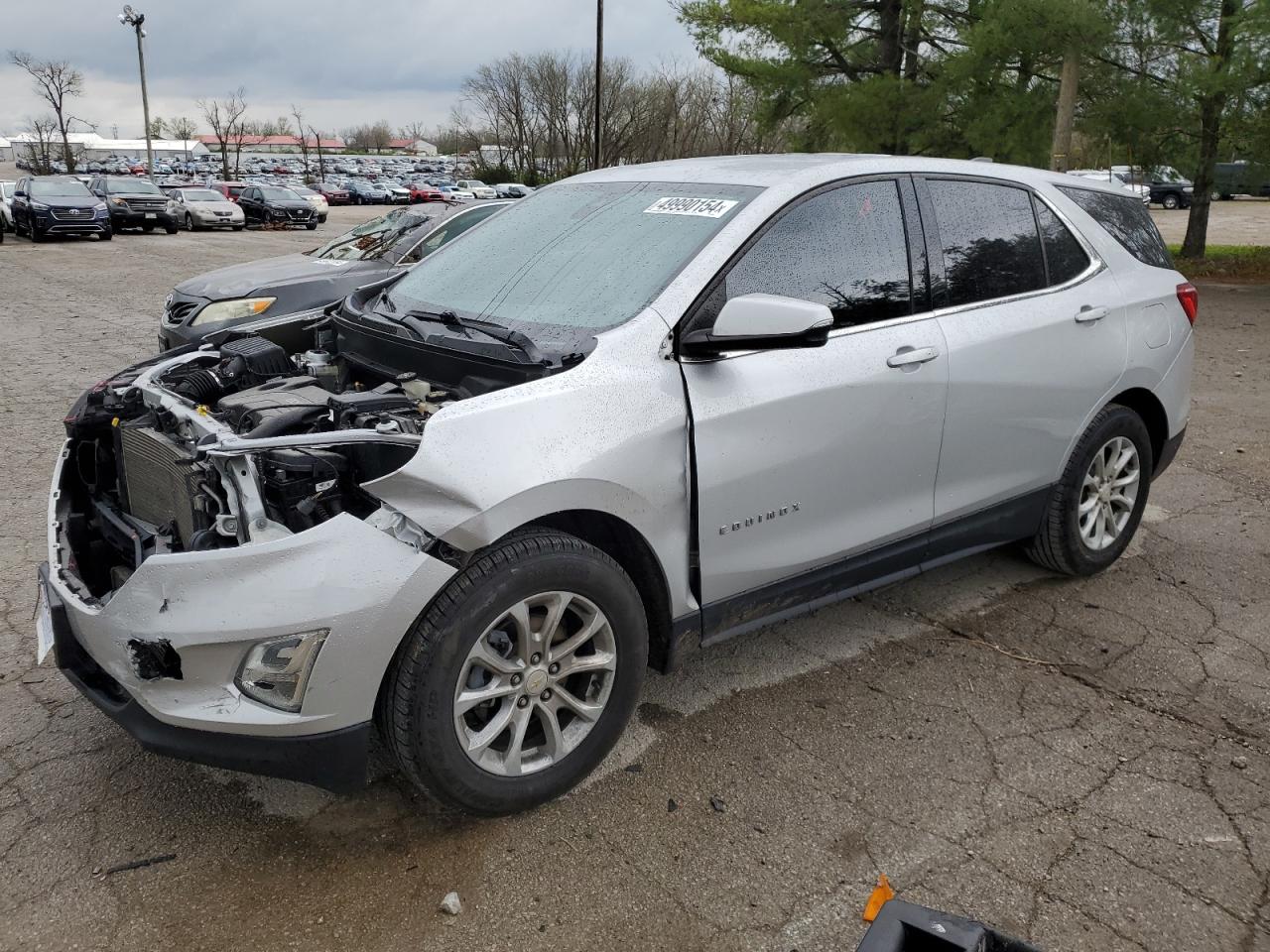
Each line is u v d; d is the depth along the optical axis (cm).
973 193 404
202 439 290
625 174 409
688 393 308
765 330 289
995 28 1556
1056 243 433
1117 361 441
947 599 457
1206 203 1931
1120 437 459
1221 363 1005
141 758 327
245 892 267
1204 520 561
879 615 440
